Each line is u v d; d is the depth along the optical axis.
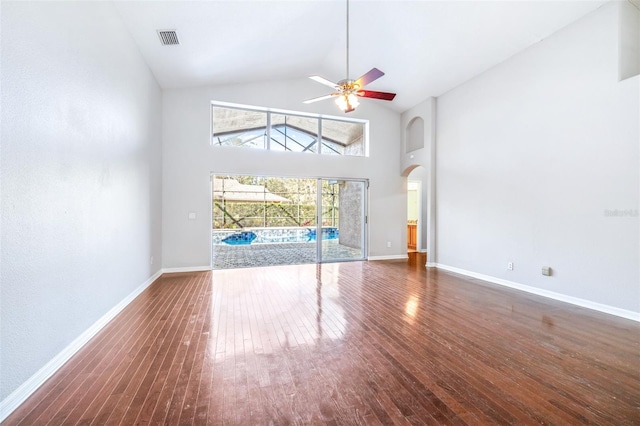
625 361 2.19
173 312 3.21
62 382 1.90
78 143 2.36
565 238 3.64
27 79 1.77
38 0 1.86
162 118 5.21
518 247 4.22
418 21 4.10
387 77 5.64
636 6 3.21
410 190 9.32
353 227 6.82
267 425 1.52
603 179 3.26
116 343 2.46
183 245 5.33
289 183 10.04
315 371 2.04
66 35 2.19
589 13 3.38
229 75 5.21
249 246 9.52
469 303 3.55
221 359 2.20
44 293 1.93
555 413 1.62
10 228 1.63
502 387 1.86
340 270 5.50
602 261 3.27
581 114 3.46
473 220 5.01
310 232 9.29
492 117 4.64
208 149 5.46
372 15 4.14
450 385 1.88
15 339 1.67
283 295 3.87
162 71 4.59
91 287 2.58
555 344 2.46
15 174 1.67
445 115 5.64
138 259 3.89
